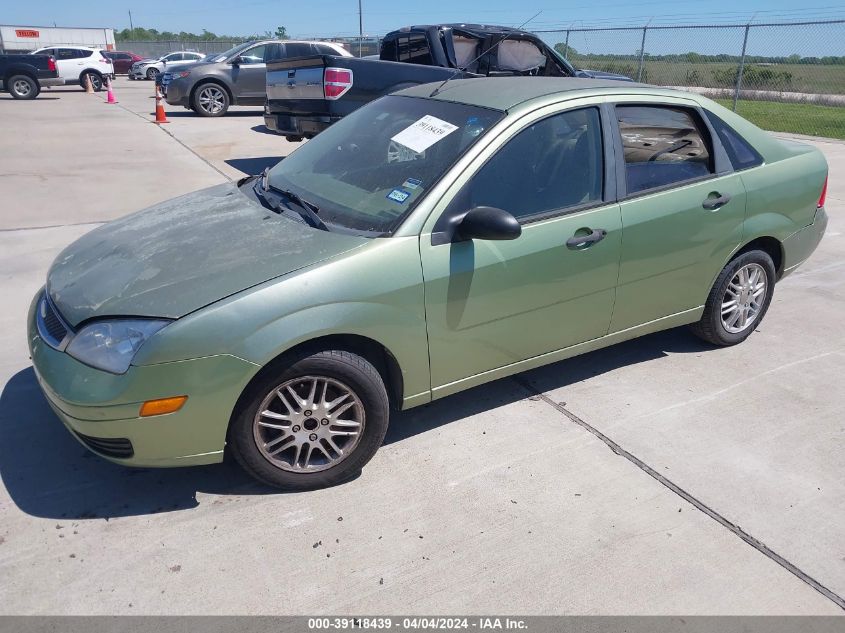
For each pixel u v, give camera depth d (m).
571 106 3.44
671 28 16.44
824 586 2.54
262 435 2.86
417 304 2.95
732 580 2.56
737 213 3.95
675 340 4.54
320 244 2.90
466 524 2.82
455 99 3.60
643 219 3.55
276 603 2.42
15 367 3.98
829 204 8.08
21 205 7.41
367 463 3.19
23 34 50.59
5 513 2.81
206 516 2.83
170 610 2.38
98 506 2.88
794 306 5.15
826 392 3.89
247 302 2.63
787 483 3.10
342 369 2.84
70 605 2.39
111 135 12.61
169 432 2.64
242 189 3.80
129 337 2.59
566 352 3.60
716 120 3.96
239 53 15.86
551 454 3.28
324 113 7.89
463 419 3.57
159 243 3.10
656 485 3.07
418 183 3.12
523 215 3.23
